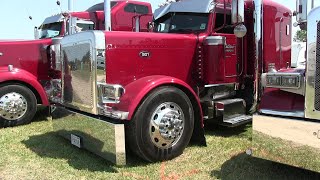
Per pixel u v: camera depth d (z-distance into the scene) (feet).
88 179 12.73
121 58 14.69
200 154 14.99
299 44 23.20
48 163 14.51
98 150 14.01
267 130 11.49
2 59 22.82
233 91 18.93
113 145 13.03
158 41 15.96
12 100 21.35
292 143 10.97
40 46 23.73
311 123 10.57
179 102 14.53
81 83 14.98
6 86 21.30
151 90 13.89
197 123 15.88
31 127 21.25
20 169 13.85
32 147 16.81
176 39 16.61
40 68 23.75
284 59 21.93
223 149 15.61
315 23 10.52
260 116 11.63
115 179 12.64
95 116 14.53
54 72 22.63
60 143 17.37
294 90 11.41
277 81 11.70
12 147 16.85
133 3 35.01
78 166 14.08
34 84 22.22
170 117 14.11
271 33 20.39
